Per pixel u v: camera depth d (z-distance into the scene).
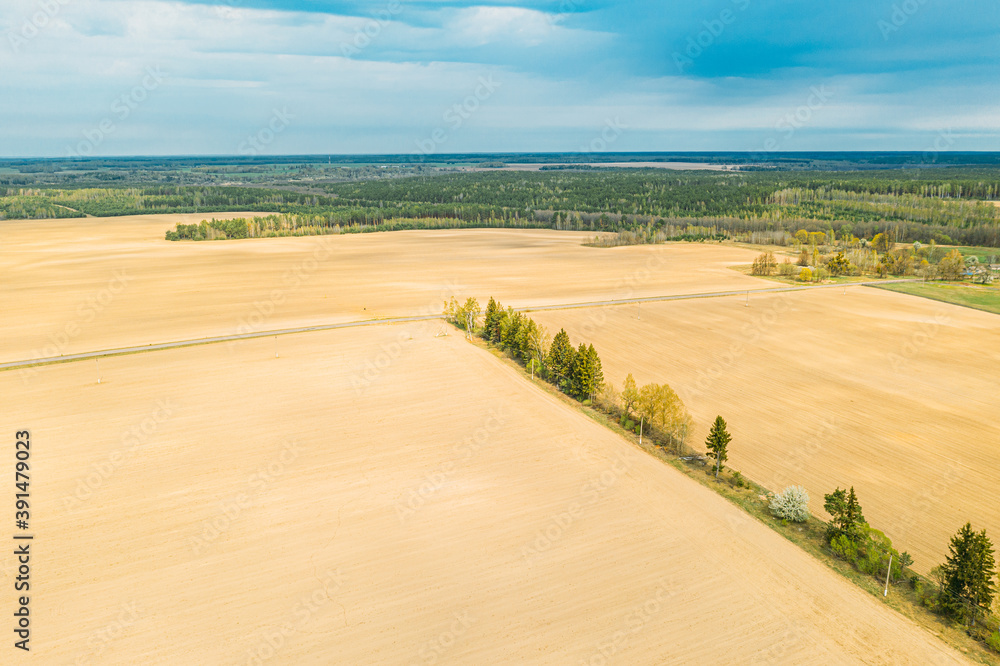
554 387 70.25
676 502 46.50
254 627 33.75
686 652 32.09
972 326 97.06
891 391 70.06
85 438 56.12
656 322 99.75
